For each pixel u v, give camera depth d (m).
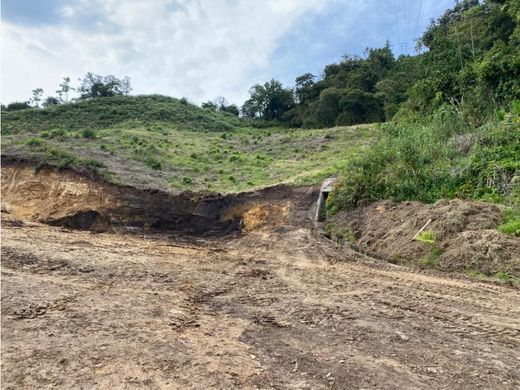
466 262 9.20
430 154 13.95
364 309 7.07
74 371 4.75
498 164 12.02
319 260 10.91
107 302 7.03
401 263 10.23
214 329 6.11
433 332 6.15
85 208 17.14
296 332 6.08
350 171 15.40
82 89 60.88
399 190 13.16
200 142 32.47
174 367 4.89
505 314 6.85
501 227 9.70
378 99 44.56
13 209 17.70
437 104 19.86
